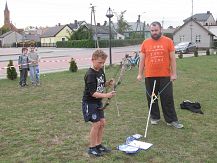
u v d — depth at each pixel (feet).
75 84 33.27
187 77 38.22
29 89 30.30
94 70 12.28
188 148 13.80
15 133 15.92
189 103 20.86
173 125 16.70
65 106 22.07
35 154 13.16
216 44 146.82
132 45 166.09
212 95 25.98
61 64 65.05
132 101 23.49
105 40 147.74
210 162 12.41
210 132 15.96
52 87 31.40
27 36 238.07
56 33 214.07
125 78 36.96
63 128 16.71
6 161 12.49
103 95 12.10
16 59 82.23
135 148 13.39
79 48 148.05
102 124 12.96
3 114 19.88
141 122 17.69
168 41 16.31
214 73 42.70
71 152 13.34
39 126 17.11
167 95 16.52
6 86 32.68
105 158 12.66
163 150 13.53
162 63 16.30
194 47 103.60
